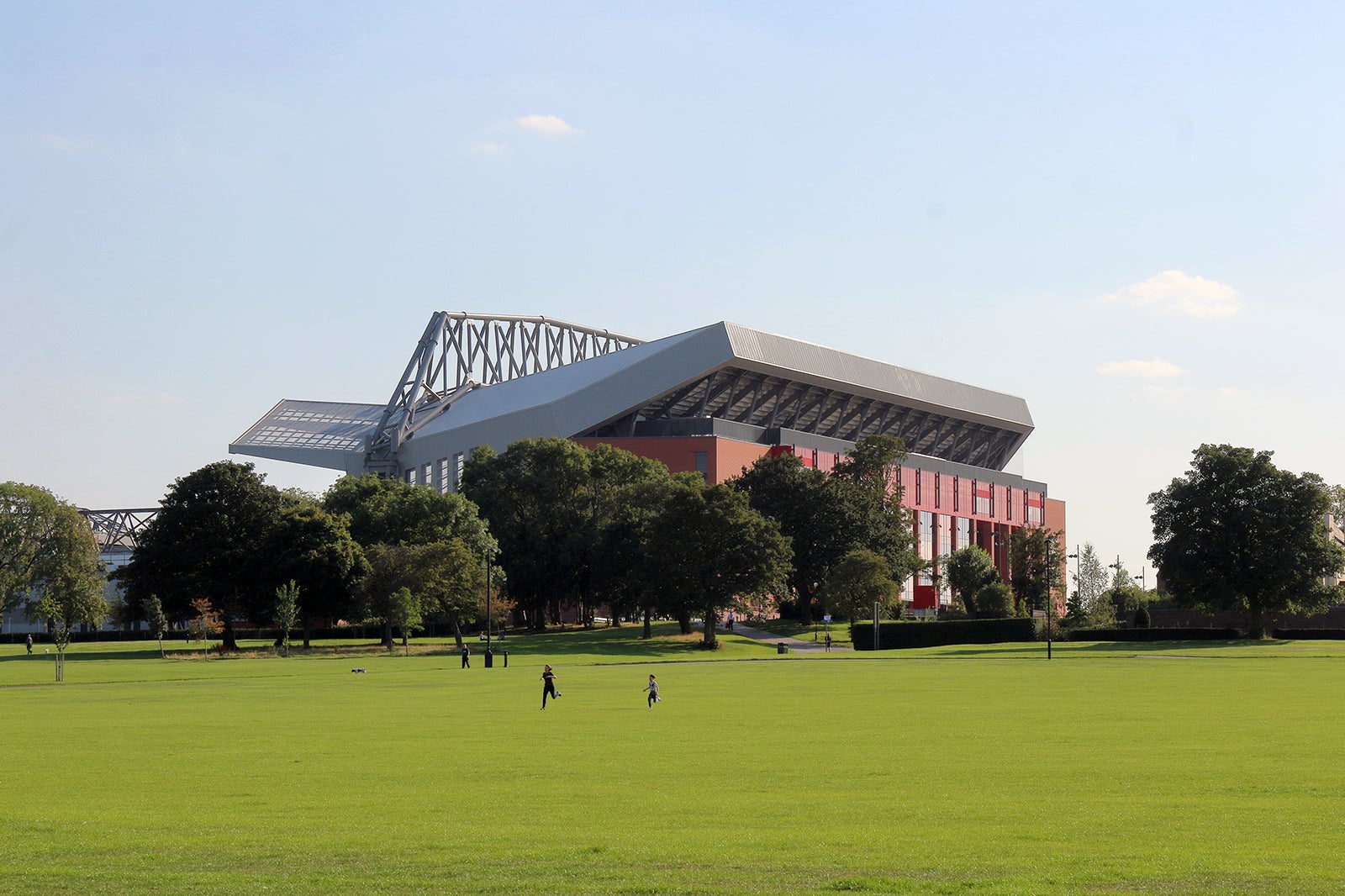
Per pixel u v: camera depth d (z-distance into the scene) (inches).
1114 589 6978.4
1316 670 2967.5
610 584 5049.2
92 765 1220.5
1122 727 1533.0
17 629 6865.2
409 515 4913.9
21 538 4274.1
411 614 4165.8
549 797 994.7
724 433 7022.6
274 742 1422.2
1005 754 1261.1
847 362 7721.5
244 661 3764.8
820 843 787.4
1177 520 4731.8
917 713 1772.9
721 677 2844.5
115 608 5684.1
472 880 684.1
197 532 4288.9
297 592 4168.3
